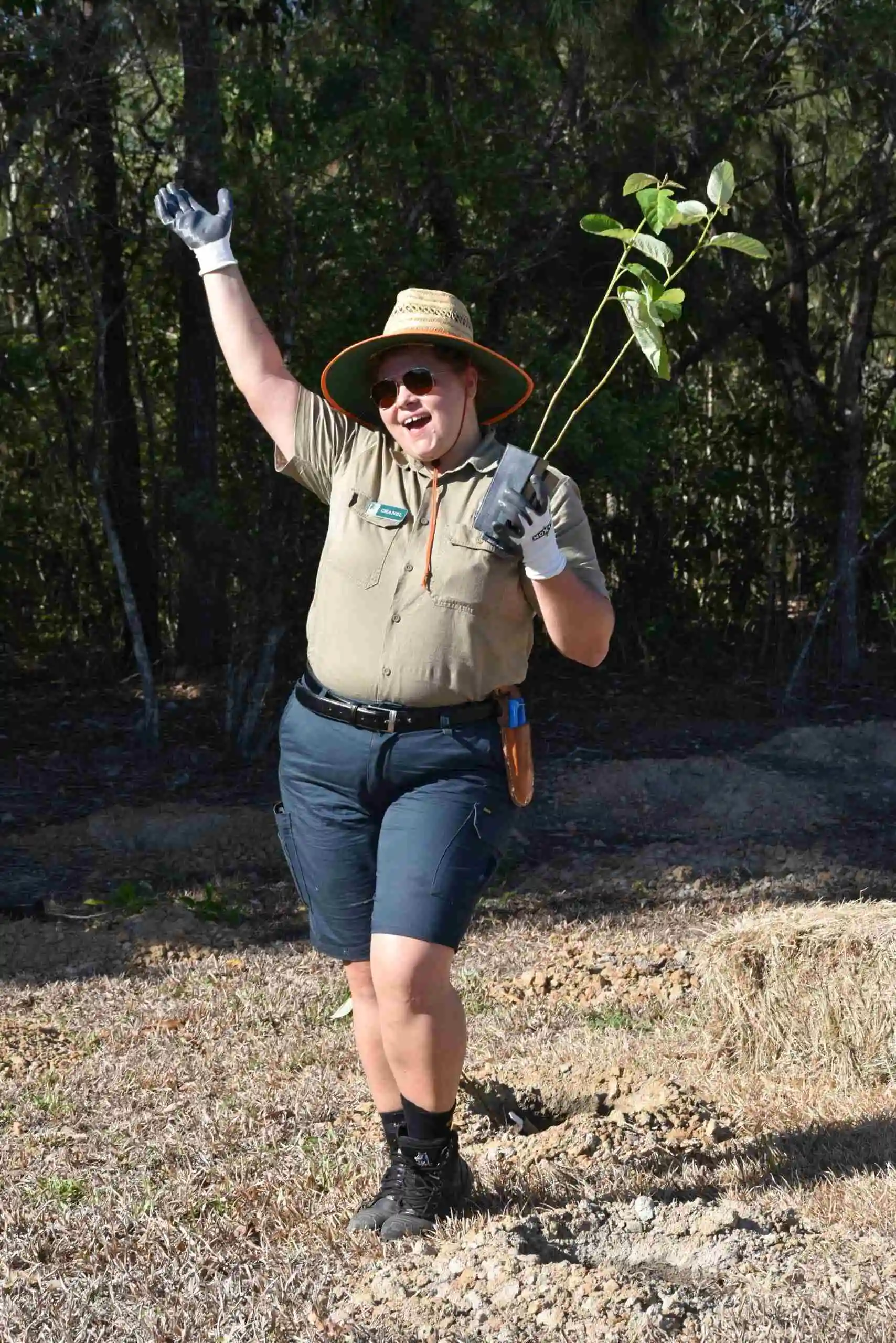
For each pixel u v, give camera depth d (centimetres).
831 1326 275
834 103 1512
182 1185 371
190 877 873
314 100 1081
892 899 787
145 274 1501
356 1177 366
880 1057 455
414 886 299
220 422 1466
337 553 306
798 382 1633
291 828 321
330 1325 287
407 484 304
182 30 1128
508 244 1191
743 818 1029
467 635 298
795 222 1506
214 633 1527
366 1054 335
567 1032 521
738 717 1435
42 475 1579
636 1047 492
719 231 1433
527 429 1172
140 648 1238
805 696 1518
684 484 1669
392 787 307
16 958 688
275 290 1090
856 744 1268
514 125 1170
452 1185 325
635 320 315
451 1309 287
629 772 1134
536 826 1021
